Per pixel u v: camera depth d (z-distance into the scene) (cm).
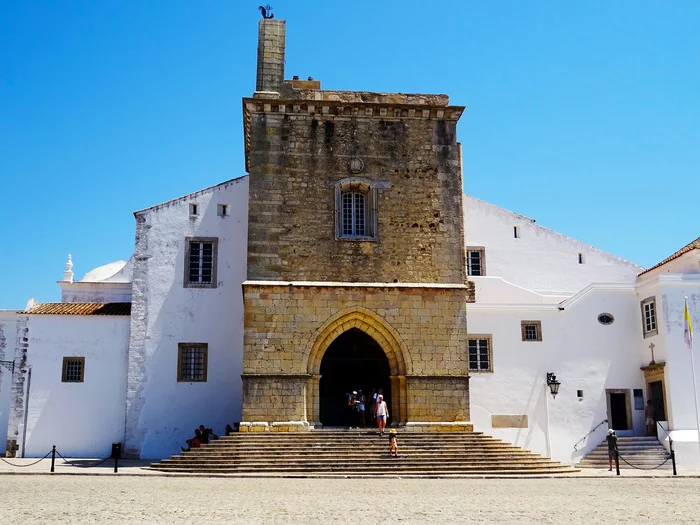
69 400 3881
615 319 3997
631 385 3938
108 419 3888
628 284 4028
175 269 4056
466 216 4422
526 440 3819
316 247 3478
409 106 3622
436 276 3516
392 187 3581
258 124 3559
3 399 4259
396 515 1811
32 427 3834
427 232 3553
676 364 3731
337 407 4047
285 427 3262
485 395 3847
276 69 3656
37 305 4131
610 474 3145
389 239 3525
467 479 2859
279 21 3725
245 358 3316
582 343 3953
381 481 2731
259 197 3491
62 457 3538
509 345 3912
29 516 1722
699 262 3881
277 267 3434
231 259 4103
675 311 3791
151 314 3994
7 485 2434
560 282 4431
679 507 2030
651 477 3042
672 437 3628
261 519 1725
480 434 3281
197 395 3941
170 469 2997
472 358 3888
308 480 2753
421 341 3425
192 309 4025
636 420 3903
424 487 2512
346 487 2486
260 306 3369
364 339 4116
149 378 3925
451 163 3641
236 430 3712
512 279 4391
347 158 3578
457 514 1842
